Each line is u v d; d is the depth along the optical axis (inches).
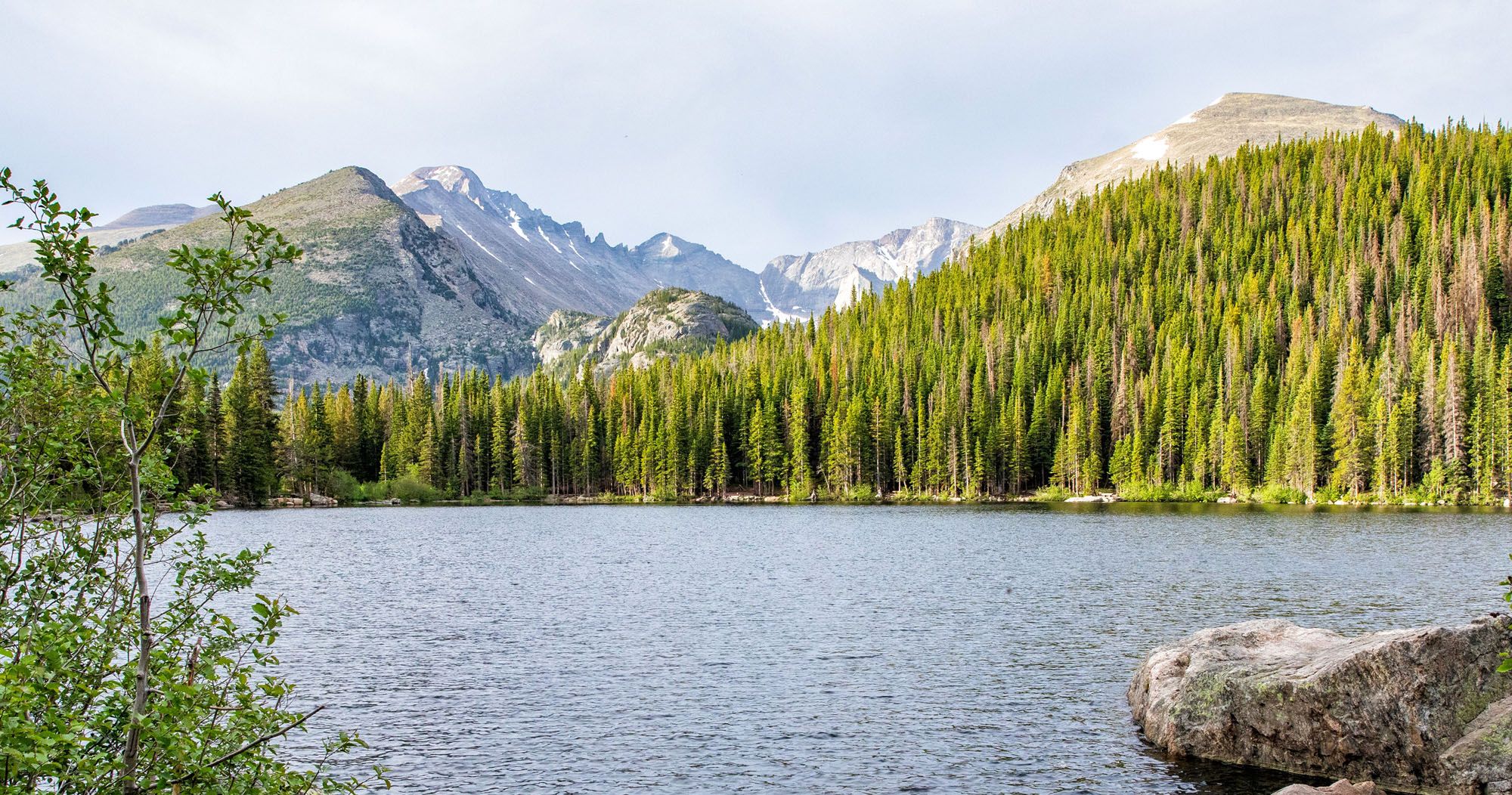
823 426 6230.3
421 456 6151.6
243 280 433.7
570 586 2007.9
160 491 472.4
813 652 1325.0
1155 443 5743.1
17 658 393.4
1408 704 753.0
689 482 6171.3
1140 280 7662.4
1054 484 5812.0
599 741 946.1
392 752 916.6
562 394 7273.6
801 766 869.8
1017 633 1440.7
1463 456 4628.4
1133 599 1723.7
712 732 973.8
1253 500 5226.4
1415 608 1587.1
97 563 477.1
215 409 4421.8
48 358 431.2
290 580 2111.2
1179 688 904.3
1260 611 1584.6
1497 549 2536.9
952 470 5876.0
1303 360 5644.7
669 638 1434.5
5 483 444.1
